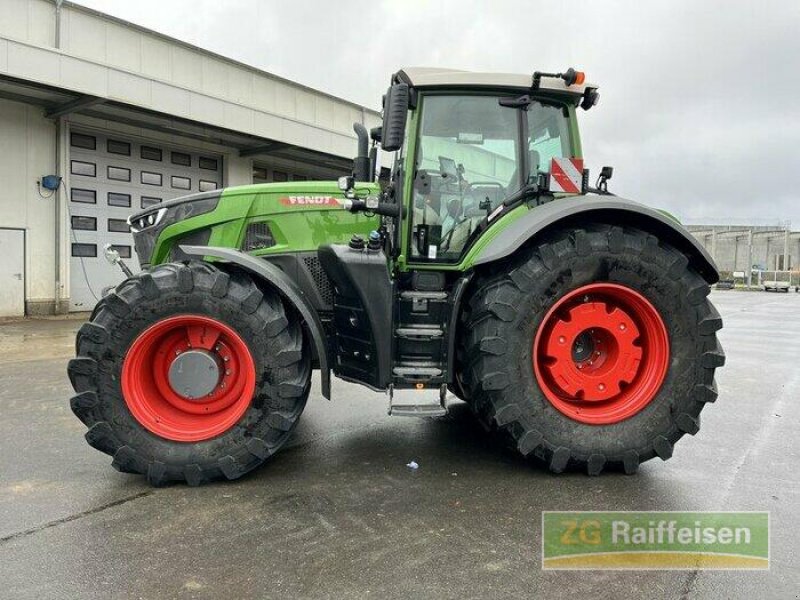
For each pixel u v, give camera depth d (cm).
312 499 279
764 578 213
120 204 1176
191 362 302
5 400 467
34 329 912
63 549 228
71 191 1098
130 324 294
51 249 1073
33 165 1043
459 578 209
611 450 309
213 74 1212
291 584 204
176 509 267
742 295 2797
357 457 341
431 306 332
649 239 312
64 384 528
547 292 305
